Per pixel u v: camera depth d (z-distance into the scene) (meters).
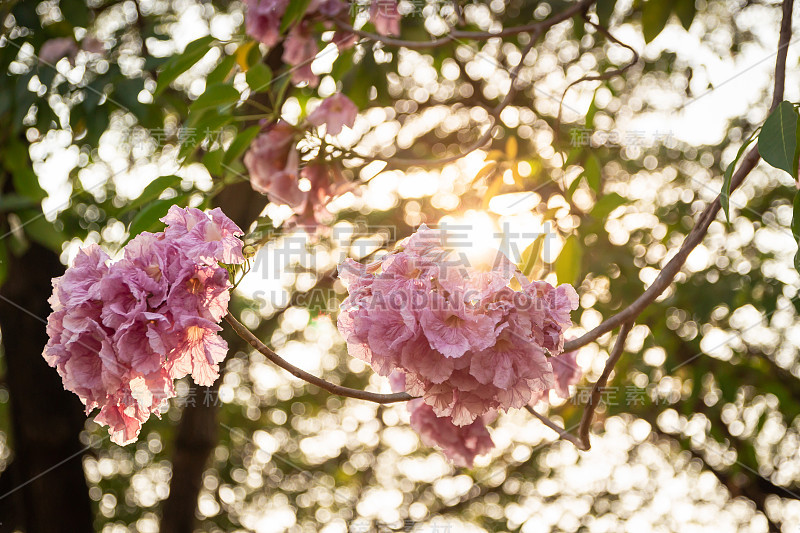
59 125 3.20
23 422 5.04
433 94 5.78
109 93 3.01
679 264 1.57
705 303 4.42
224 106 2.12
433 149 6.09
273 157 2.19
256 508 10.33
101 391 1.46
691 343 4.44
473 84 5.24
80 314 1.44
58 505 5.11
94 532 5.28
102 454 9.01
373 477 10.23
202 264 1.46
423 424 2.14
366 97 3.11
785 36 1.76
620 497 8.73
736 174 1.67
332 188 2.26
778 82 1.73
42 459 5.04
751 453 5.10
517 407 1.48
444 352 1.38
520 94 5.82
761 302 4.46
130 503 9.62
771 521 6.76
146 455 8.98
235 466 9.97
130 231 1.95
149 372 1.41
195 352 1.50
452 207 4.47
